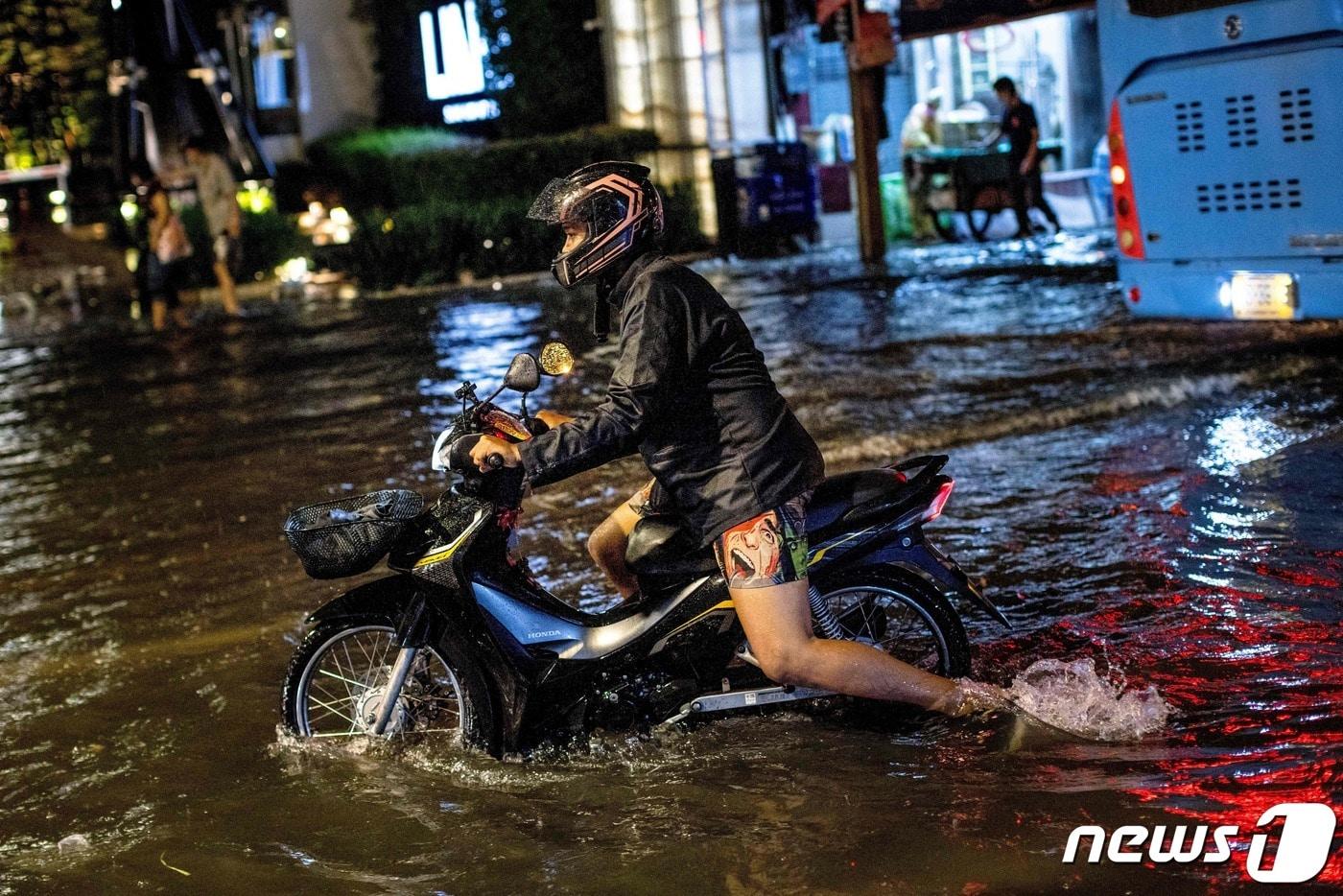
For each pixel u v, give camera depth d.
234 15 25.08
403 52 25.19
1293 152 8.57
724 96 19.94
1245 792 3.49
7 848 3.85
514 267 19.78
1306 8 8.32
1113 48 9.25
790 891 3.23
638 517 4.38
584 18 21.39
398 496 4.06
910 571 4.27
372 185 23.36
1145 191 9.29
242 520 7.47
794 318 12.66
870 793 3.69
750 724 4.20
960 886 3.18
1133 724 3.92
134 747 4.48
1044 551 5.57
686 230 19.92
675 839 3.54
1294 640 4.40
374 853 3.62
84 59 25.11
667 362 3.77
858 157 17.02
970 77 20.36
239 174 23.08
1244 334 9.71
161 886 3.55
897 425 8.00
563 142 19.97
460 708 4.17
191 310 19.77
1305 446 6.65
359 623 4.20
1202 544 5.41
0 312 20.89
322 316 17.41
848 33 16.33
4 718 4.86
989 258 16.14
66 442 10.47
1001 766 3.77
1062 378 8.88
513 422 4.03
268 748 4.36
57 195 26.12
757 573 3.84
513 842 3.60
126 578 6.55
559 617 4.15
